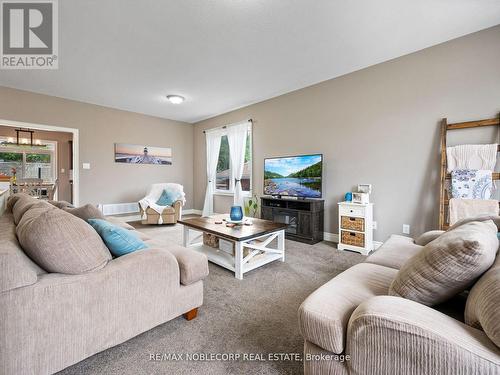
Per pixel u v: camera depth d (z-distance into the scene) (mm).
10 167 7117
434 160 2734
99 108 4781
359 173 3324
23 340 994
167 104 4738
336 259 2850
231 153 5086
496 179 2320
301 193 3746
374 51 2816
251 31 2408
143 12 2121
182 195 5176
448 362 692
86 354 1166
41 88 3904
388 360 782
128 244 1454
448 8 2098
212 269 2555
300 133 3969
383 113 3088
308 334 988
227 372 1203
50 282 1065
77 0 1977
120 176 5098
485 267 879
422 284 955
